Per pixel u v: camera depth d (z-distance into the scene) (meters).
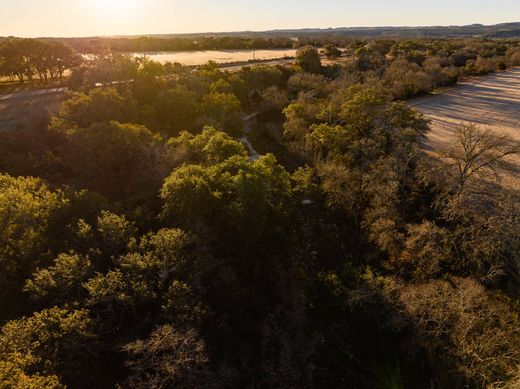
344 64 124.50
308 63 115.50
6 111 71.06
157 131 65.31
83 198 39.59
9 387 19.98
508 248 35.34
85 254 32.69
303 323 35.50
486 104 101.38
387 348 32.25
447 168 44.66
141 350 25.14
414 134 55.88
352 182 47.44
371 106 60.00
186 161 49.94
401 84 101.12
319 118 67.75
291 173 61.12
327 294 37.88
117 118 61.25
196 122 70.88
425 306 29.64
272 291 38.12
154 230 38.91
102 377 27.61
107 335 28.81
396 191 44.00
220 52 185.75
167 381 25.19
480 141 43.09
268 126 79.62
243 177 38.09
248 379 30.48
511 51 176.88
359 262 42.59
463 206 39.09
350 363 32.00
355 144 53.78
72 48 120.56
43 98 78.31
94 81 77.88
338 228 48.03
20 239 33.12
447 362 28.36
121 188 51.69
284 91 92.38
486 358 25.48
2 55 95.31
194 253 32.81
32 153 58.59
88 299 29.38
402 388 29.56
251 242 38.62
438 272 35.47
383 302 32.28
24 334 24.30
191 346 26.14
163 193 38.75
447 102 103.50
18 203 35.62
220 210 38.16
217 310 32.88
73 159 51.41
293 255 42.75
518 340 27.02
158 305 31.00
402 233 39.75
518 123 84.38
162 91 75.50
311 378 31.16
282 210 43.91
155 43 190.88
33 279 31.02
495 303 31.55
